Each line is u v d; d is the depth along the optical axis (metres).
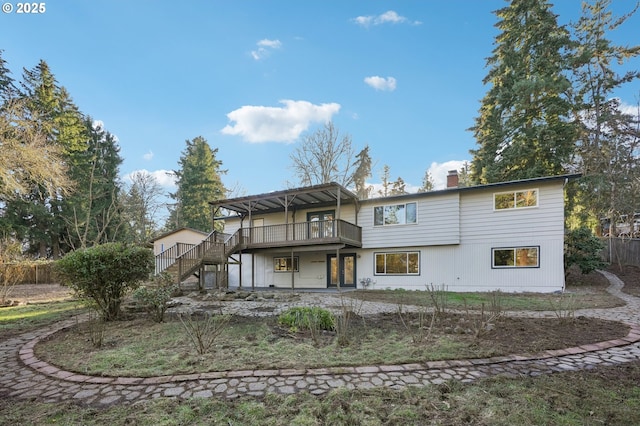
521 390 3.22
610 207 19.55
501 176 20.09
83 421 2.73
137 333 5.68
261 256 19.61
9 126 13.57
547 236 12.78
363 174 28.27
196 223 36.47
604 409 2.84
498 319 6.32
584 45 20.44
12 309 9.53
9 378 3.80
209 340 4.95
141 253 7.35
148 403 3.02
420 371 3.77
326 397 3.09
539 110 19.14
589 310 8.00
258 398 3.11
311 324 5.39
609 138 19.86
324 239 14.97
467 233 14.34
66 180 16.05
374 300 10.60
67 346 5.01
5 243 14.77
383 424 2.64
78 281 6.64
